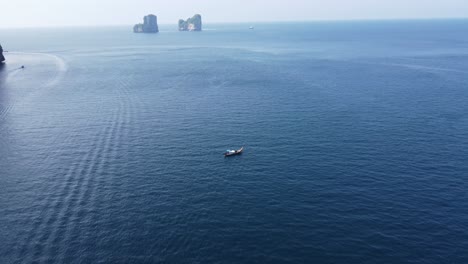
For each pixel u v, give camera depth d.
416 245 53.50
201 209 62.34
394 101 125.19
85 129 99.81
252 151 85.38
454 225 57.75
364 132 96.06
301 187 69.06
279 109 117.25
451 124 101.56
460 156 81.25
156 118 109.69
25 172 74.62
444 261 50.53
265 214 60.94
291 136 94.06
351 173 74.19
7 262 49.88
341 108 117.25
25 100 130.62
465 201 64.12
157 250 52.62
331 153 83.50
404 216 60.12
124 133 97.00
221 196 66.31
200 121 106.88
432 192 67.00
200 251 52.53
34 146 87.94
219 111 116.38
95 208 62.31
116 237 55.19
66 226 57.50
